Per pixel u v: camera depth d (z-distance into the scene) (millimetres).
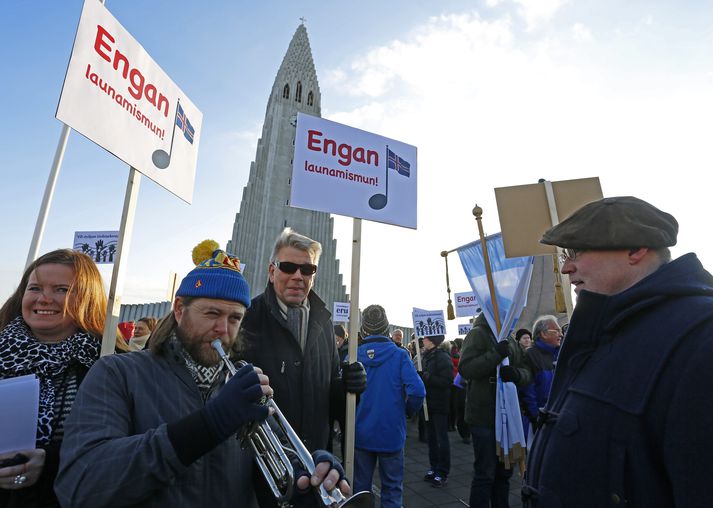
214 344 1203
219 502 1129
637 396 884
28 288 1565
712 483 720
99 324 1728
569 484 971
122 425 1046
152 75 2256
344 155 2840
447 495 4234
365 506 1031
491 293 3746
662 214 1114
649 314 968
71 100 1721
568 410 1052
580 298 1113
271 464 1128
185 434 916
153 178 2227
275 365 1932
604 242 1076
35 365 1411
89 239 6480
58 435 1366
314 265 2143
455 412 7105
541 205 3447
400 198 2988
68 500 914
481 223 3943
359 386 2184
